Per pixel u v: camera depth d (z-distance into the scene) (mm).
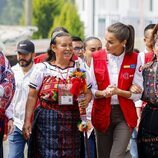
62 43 6938
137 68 7297
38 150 7078
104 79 7297
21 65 8102
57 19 42500
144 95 7133
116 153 7336
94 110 7402
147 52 8055
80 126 6941
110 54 7305
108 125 7371
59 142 6977
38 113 7016
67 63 7008
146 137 7133
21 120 8125
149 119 7078
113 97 7320
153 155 7113
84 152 7117
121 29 7137
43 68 6977
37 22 43625
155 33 7098
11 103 6930
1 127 6809
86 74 7152
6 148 10219
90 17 39375
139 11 40281
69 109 6969
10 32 25250
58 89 6910
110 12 39938
